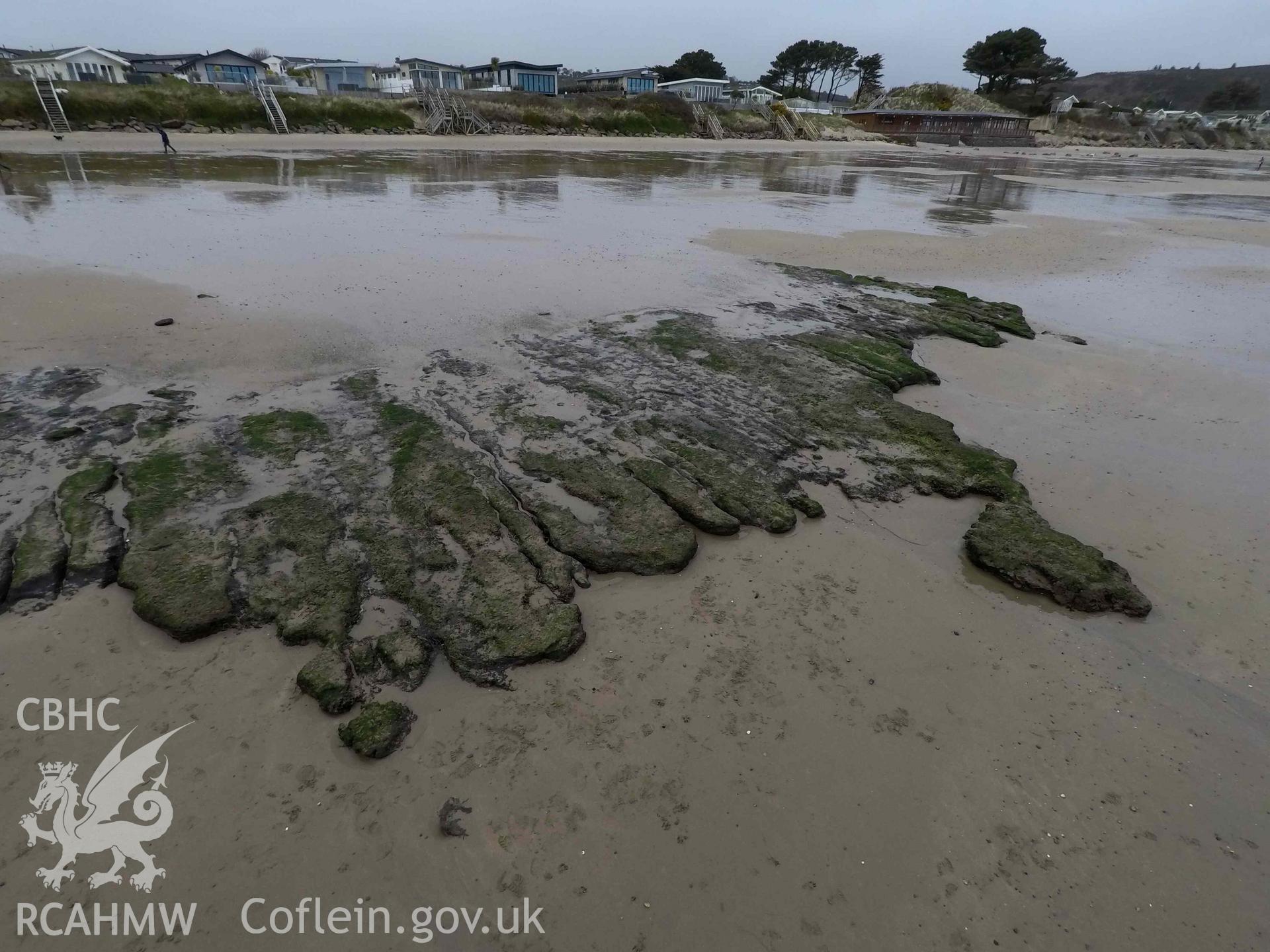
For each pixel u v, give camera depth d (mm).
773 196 26328
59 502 5656
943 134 74812
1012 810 3797
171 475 6062
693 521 6016
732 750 4055
